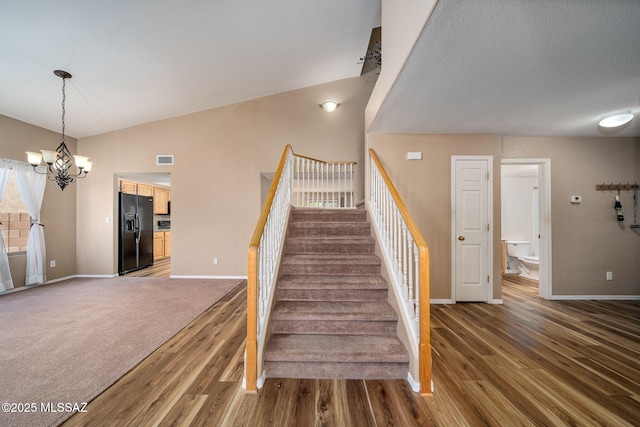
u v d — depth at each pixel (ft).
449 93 7.49
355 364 5.90
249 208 15.42
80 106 12.64
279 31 10.55
